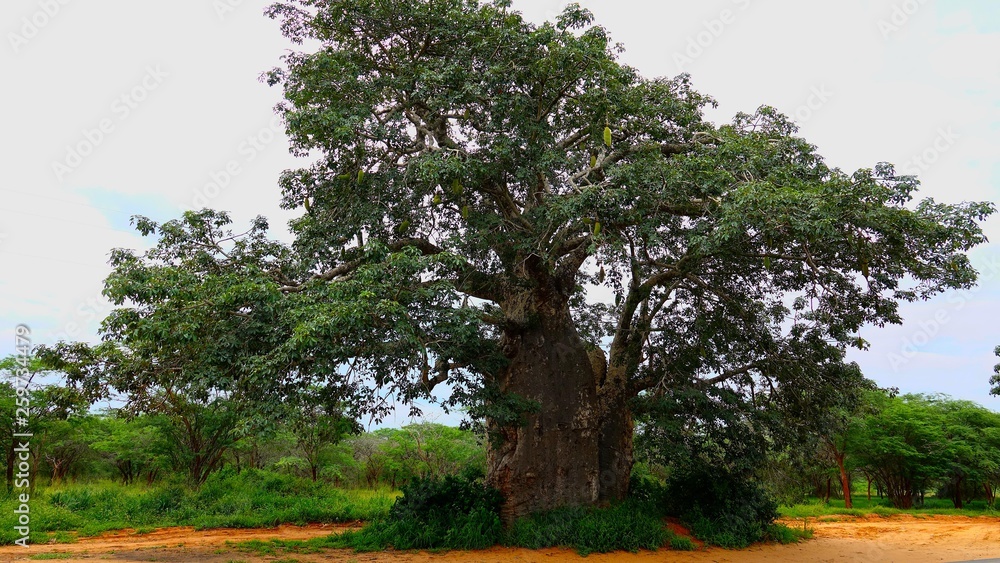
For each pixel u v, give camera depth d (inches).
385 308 383.2
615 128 552.1
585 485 588.7
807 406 666.2
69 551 522.6
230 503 818.2
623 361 655.8
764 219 399.5
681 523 622.8
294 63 540.7
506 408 522.3
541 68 482.0
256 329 418.0
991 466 1147.3
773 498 782.5
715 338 643.5
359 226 510.3
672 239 530.3
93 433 1141.1
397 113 509.7
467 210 502.0
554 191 568.1
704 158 449.7
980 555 590.6
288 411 419.5
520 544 543.5
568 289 616.7
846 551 601.3
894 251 429.7
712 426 632.4
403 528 555.2
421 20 517.3
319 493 984.3
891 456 1213.7
